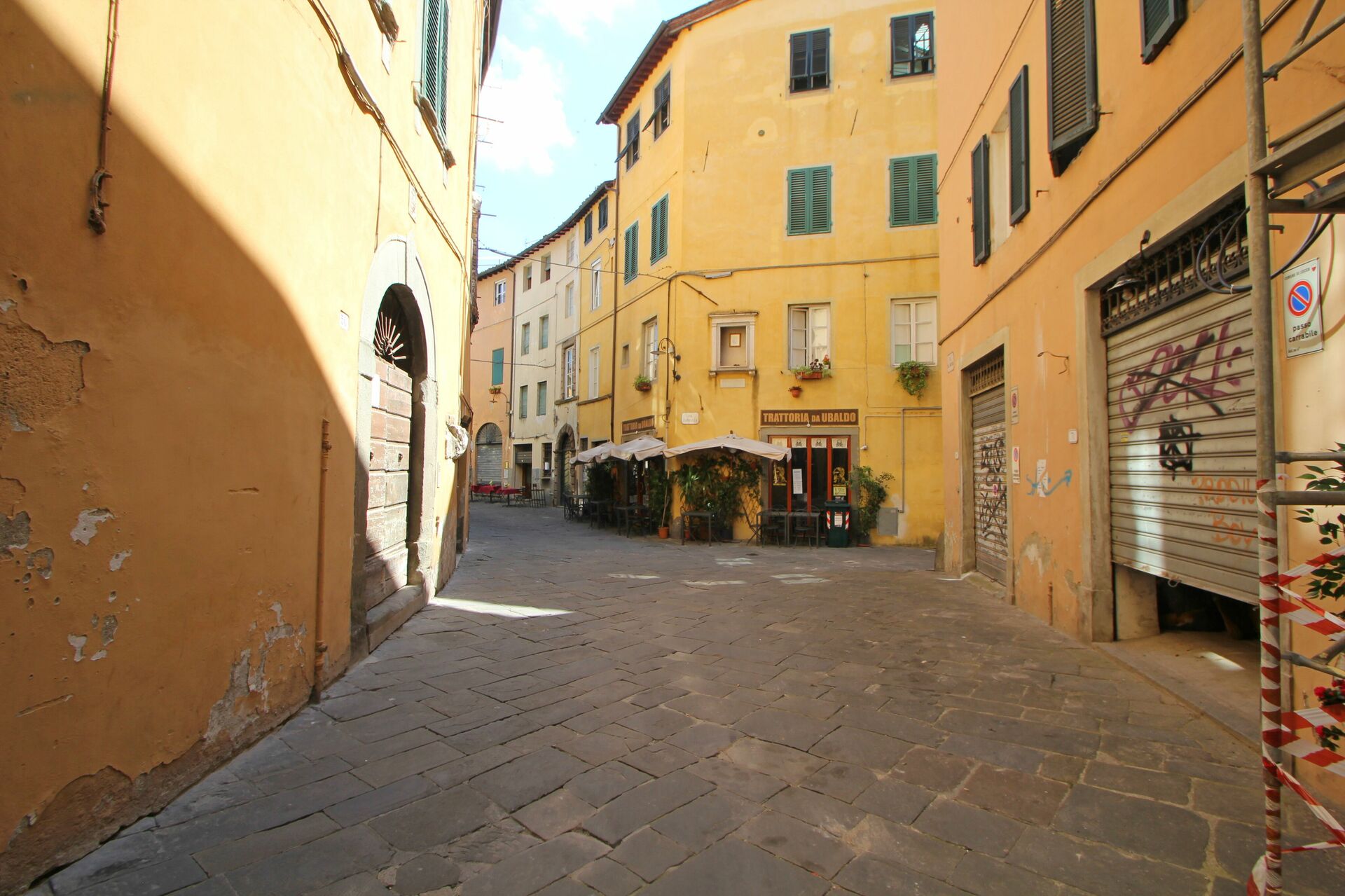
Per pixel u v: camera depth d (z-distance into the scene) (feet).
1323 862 8.51
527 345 104.06
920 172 53.36
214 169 10.62
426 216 23.25
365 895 7.89
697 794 10.41
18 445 7.30
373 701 14.38
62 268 7.79
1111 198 17.78
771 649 18.93
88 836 8.41
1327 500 7.44
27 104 7.30
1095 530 19.17
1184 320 15.47
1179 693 14.61
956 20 32.86
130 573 8.98
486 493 100.53
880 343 53.42
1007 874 8.38
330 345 15.02
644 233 64.03
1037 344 22.93
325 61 14.46
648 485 59.47
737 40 57.36
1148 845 9.02
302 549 13.75
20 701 7.43
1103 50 18.29
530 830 9.36
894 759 11.71
